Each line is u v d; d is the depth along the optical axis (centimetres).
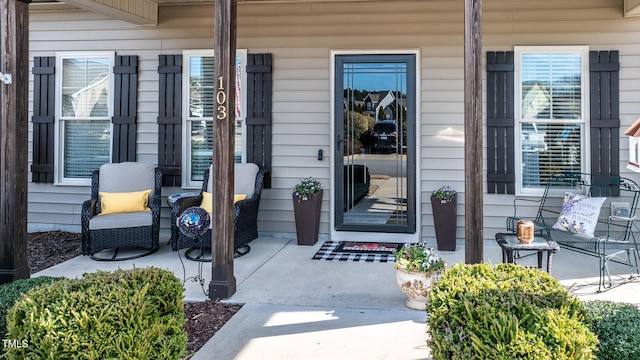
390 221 521
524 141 502
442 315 170
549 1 489
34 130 571
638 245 473
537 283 186
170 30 555
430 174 512
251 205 479
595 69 482
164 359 184
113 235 452
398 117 517
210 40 549
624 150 482
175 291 200
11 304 219
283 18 532
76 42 570
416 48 509
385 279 379
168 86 554
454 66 504
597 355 174
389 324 283
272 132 538
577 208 414
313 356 241
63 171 577
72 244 516
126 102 560
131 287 191
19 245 347
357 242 519
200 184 555
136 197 485
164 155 555
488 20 499
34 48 573
